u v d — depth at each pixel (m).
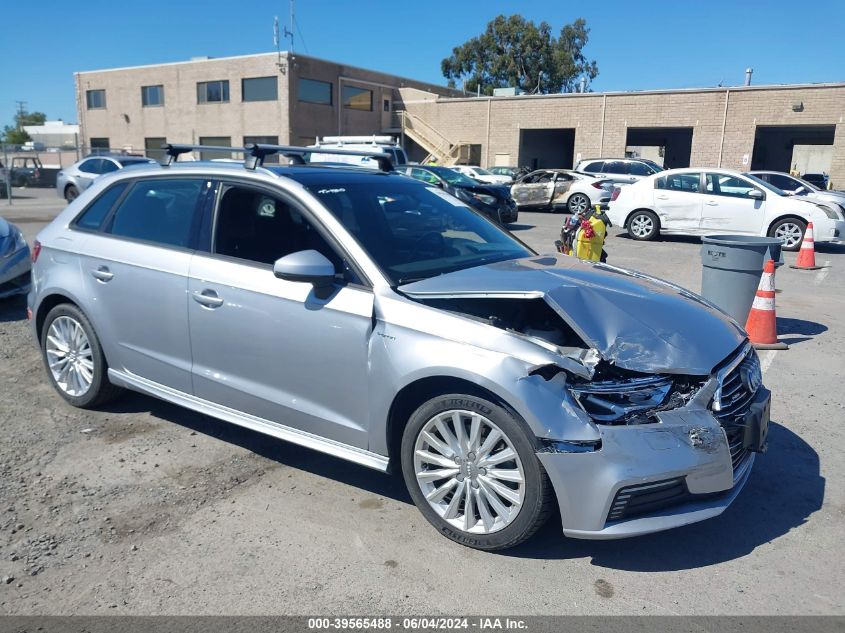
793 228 13.87
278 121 38.19
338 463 4.22
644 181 15.67
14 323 7.38
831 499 3.89
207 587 3.03
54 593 2.97
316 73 38.88
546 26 60.12
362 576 3.12
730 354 3.44
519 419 3.06
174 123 42.84
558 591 3.04
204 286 4.04
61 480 3.93
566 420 2.99
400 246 3.86
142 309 4.37
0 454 4.23
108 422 4.75
